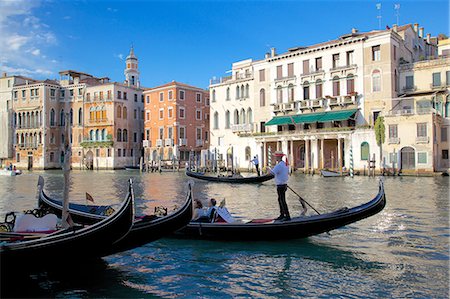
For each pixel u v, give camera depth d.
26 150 63.09
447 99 37.12
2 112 65.06
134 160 61.53
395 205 15.97
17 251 6.45
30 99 62.75
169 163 54.34
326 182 29.09
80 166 61.03
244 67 50.12
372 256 8.66
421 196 18.98
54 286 7.07
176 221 8.38
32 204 18.31
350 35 41.12
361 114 39.41
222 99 51.06
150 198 19.94
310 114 42.19
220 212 10.34
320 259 8.48
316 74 42.34
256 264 8.20
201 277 7.52
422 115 34.66
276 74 45.72
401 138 35.69
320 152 42.25
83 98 61.00
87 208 11.52
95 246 7.11
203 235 9.95
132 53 65.56
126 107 60.50
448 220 12.57
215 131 51.66
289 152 44.53
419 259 8.41
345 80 40.44
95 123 59.75
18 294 6.68
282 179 9.77
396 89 38.88
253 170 46.59
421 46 46.47
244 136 48.06
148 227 7.94
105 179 36.22
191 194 8.79
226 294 6.70
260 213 14.53
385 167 36.41
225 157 50.59
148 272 7.80
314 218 9.41
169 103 55.81
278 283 7.15
